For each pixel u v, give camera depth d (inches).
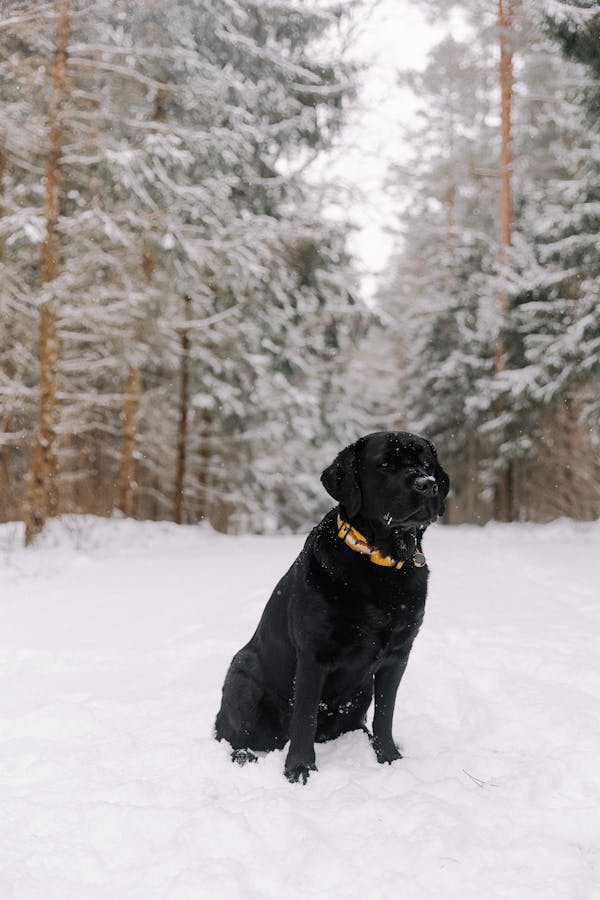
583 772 131.1
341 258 639.1
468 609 263.6
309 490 917.2
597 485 832.3
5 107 453.7
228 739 147.9
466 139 1051.9
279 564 391.5
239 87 508.7
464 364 897.5
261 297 609.3
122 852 106.8
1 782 133.0
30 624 263.3
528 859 103.0
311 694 135.6
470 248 928.3
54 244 477.4
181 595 307.6
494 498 937.5
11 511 657.6
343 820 114.2
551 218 687.1
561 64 756.6
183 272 484.1
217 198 516.7
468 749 146.3
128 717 163.6
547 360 691.4
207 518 850.1
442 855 103.4
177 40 503.2
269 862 102.6
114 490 720.3
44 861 104.0
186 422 722.2
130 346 533.3
